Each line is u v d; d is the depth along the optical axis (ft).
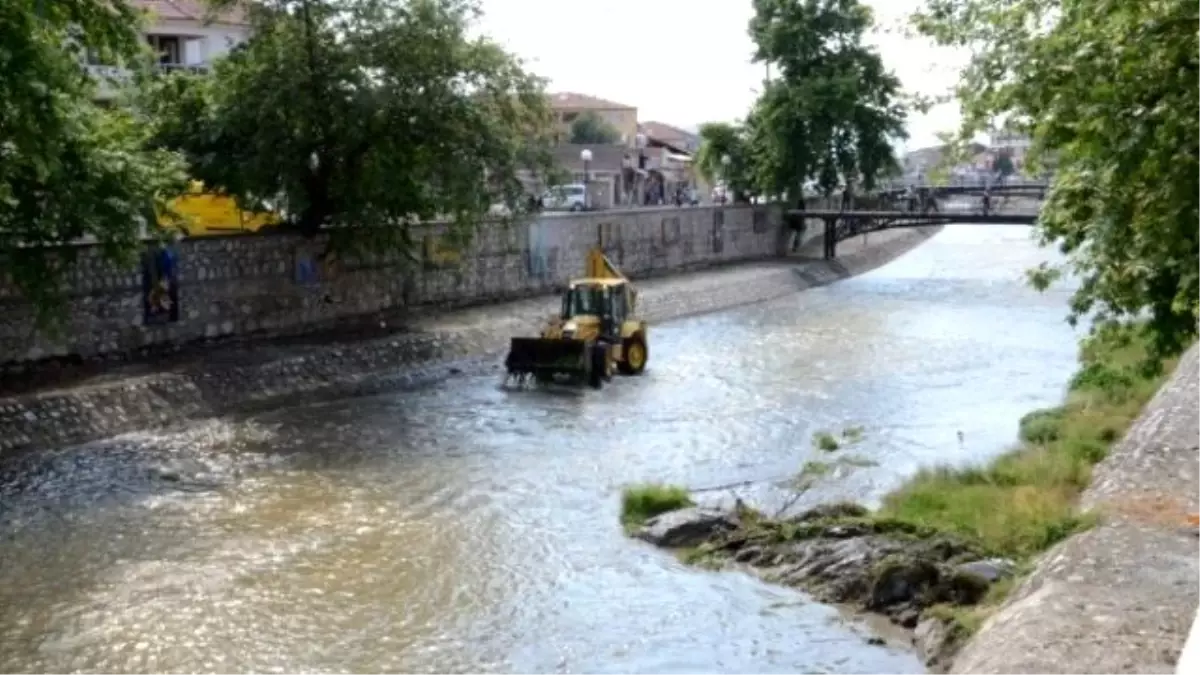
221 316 96.94
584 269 149.38
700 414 84.89
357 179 99.35
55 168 63.16
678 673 40.22
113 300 87.30
